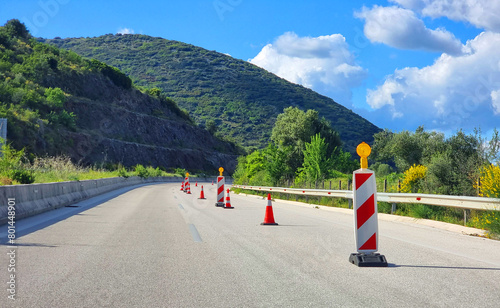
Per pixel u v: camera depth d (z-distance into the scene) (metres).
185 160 102.88
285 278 5.90
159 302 4.69
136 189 39.81
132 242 8.75
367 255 6.91
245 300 4.81
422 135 46.34
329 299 4.90
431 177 19.14
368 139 171.00
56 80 83.81
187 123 120.88
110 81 101.19
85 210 16.34
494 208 10.81
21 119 58.22
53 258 6.95
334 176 36.38
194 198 27.16
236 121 182.62
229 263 6.83
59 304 4.54
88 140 72.62
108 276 5.83
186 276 5.92
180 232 10.43
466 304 4.75
